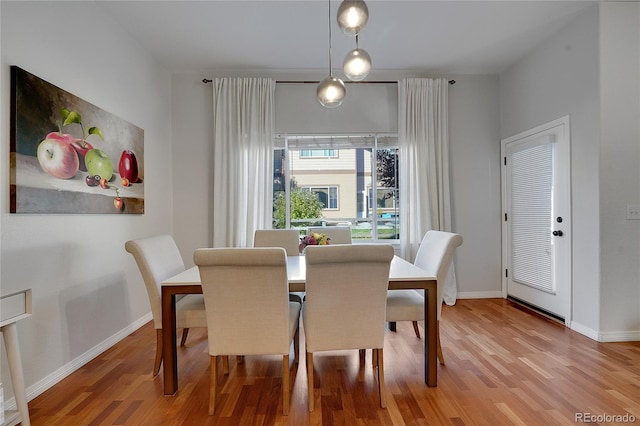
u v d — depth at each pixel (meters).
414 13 2.75
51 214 2.06
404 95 3.82
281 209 3.99
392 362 2.29
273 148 3.81
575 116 2.85
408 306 2.15
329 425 1.62
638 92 2.61
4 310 1.47
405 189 3.82
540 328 2.91
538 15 2.78
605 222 2.61
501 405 1.76
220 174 3.74
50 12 2.08
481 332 2.82
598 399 1.80
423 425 1.61
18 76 1.82
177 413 1.73
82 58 2.37
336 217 4.04
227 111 3.77
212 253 1.62
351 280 1.71
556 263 3.10
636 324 2.62
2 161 1.75
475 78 3.97
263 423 1.65
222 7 2.64
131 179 2.95
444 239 2.31
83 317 2.34
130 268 2.94
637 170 2.62
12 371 1.49
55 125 2.08
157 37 3.07
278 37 3.11
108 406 1.80
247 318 1.72
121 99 2.87
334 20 2.83
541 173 3.28
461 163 3.97
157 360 2.15
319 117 3.94
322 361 2.35
